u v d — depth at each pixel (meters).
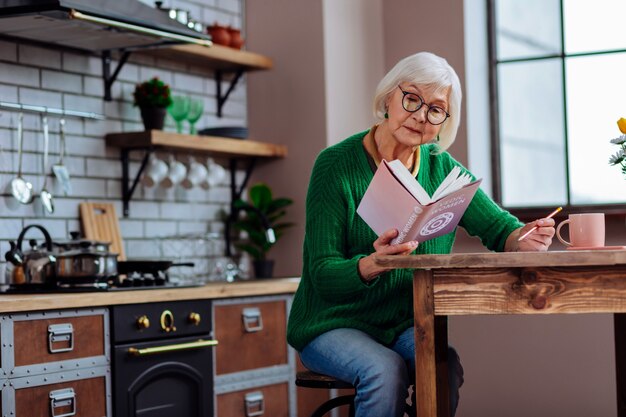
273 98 5.56
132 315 3.81
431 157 3.14
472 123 5.44
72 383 3.57
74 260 3.92
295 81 5.48
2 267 4.15
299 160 5.45
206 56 5.00
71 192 4.46
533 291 2.34
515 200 5.57
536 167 5.52
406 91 2.93
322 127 5.38
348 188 2.98
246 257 5.52
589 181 5.40
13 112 4.24
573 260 2.21
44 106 4.38
